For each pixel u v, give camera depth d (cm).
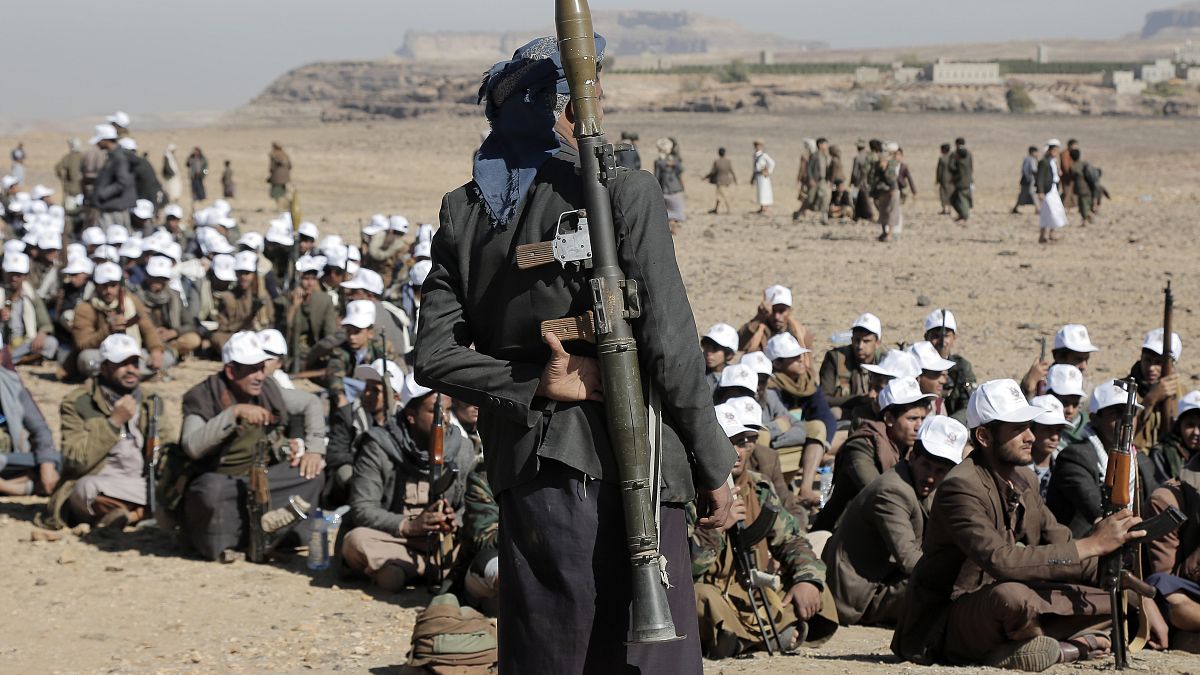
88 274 1396
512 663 306
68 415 873
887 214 2606
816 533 786
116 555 820
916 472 702
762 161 3331
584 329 296
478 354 309
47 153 5766
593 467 298
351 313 1062
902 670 557
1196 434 761
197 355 1497
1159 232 2736
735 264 2247
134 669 607
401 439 776
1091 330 1648
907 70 13125
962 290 1959
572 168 307
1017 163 5519
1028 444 570
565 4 294
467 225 314
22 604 713
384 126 8006
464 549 678
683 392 293
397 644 655
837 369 1065
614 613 301
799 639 640
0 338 1009
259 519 806
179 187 3706
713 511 315
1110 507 561
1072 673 546
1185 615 646
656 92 12938
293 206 1844
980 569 580
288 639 661
